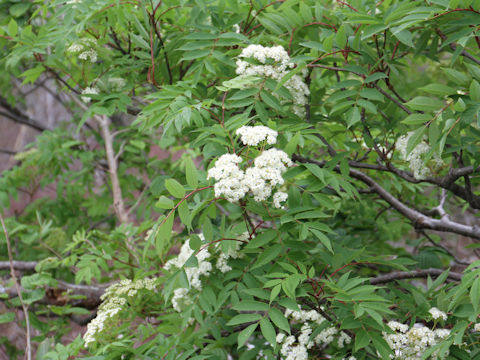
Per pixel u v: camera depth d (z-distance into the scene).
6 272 4.54
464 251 4.84
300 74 2.63
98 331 2.39
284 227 2.05
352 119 2.22
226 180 1.81
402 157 3.13
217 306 2.24
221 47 2.75
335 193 3.04
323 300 2.25
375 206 4.09
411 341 1.94
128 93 3.21
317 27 2.64
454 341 1.73
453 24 1.96
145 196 4.60
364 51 2.42
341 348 2.31
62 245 4.20
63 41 2.63
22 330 4.86
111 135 4.73
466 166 2.52
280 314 1.87
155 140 5.14
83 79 3.00
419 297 2.12
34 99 8.83
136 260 3.42
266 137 2.01
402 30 2.03
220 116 2.48
